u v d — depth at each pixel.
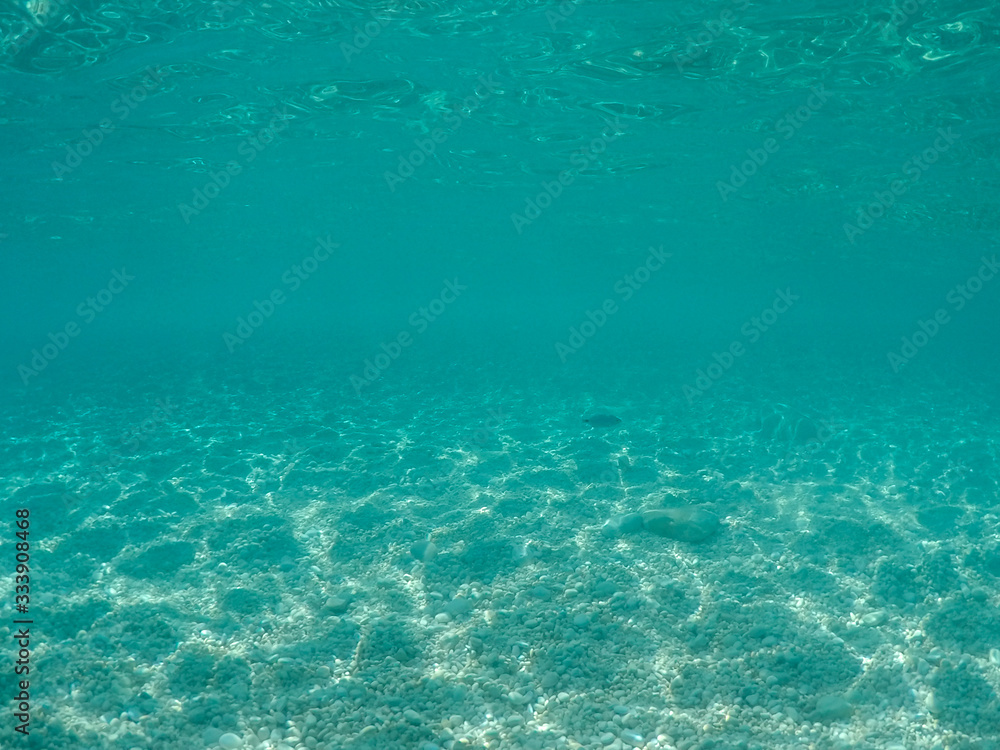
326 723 4.50
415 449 11.34
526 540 7.67
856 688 4.98
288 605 6.19
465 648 5.48
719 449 11.55
